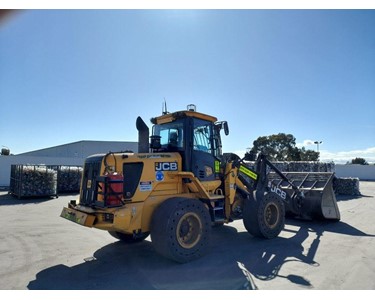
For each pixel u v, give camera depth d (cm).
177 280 406
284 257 505
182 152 565
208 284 392
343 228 744
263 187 721
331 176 849
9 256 518
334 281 397
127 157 496
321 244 588
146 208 494
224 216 623
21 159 2334
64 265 471
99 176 468
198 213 498
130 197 485
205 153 595
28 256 518
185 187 566
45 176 1452
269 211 652
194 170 564
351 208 1109
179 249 467
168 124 611
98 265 471
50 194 1458
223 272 435
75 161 2556
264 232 621
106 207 450
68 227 755
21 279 413
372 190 2033
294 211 831
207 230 508
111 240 626
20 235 668
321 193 811
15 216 925
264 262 479
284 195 793
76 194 1650
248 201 642
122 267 461
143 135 573
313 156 4156
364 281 397
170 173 536
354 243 595
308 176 904
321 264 467
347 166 4194
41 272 441
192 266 461
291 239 632
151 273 434
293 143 3884
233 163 648
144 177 504
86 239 634
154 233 470
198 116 584
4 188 2042
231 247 569
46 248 566
